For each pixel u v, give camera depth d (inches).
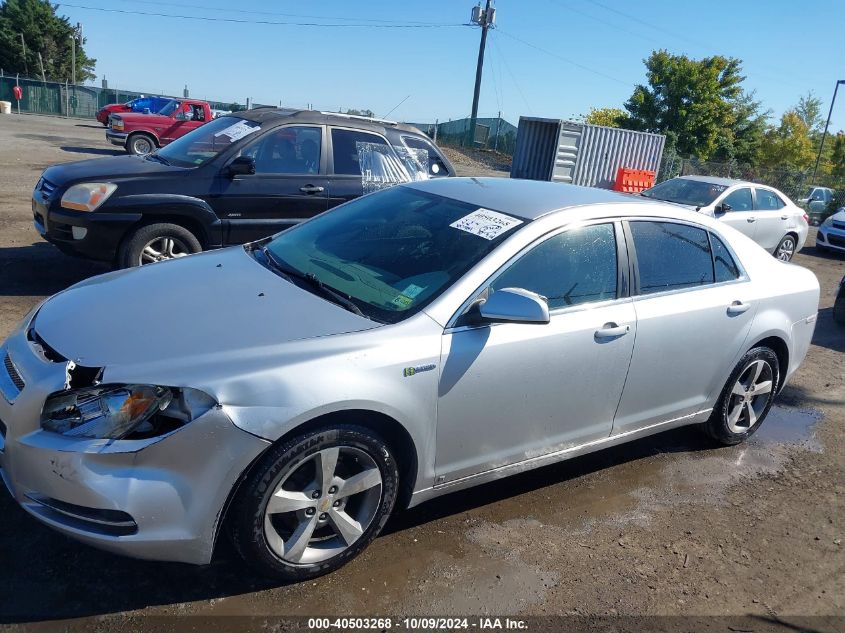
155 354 102.3
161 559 99.7
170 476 97.0
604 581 122.6
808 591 126.7
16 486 101.7
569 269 135.0
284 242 153.2
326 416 105.7
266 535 105.0
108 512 96.2
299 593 110.3
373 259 134.6
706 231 163.5
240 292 124.4
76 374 101.3
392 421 112.7
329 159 271.6
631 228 146.9
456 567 121.3
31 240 322.7
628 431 152.3
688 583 125.0
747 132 1738.4
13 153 670.5
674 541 137.6
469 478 127.9
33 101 1491.1
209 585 109.8
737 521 147.9
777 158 1932.8
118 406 97.0
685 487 160.1
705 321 155.6
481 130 1497.3
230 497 101.0
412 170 292.0
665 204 160.2
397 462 119.6
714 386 167.3
